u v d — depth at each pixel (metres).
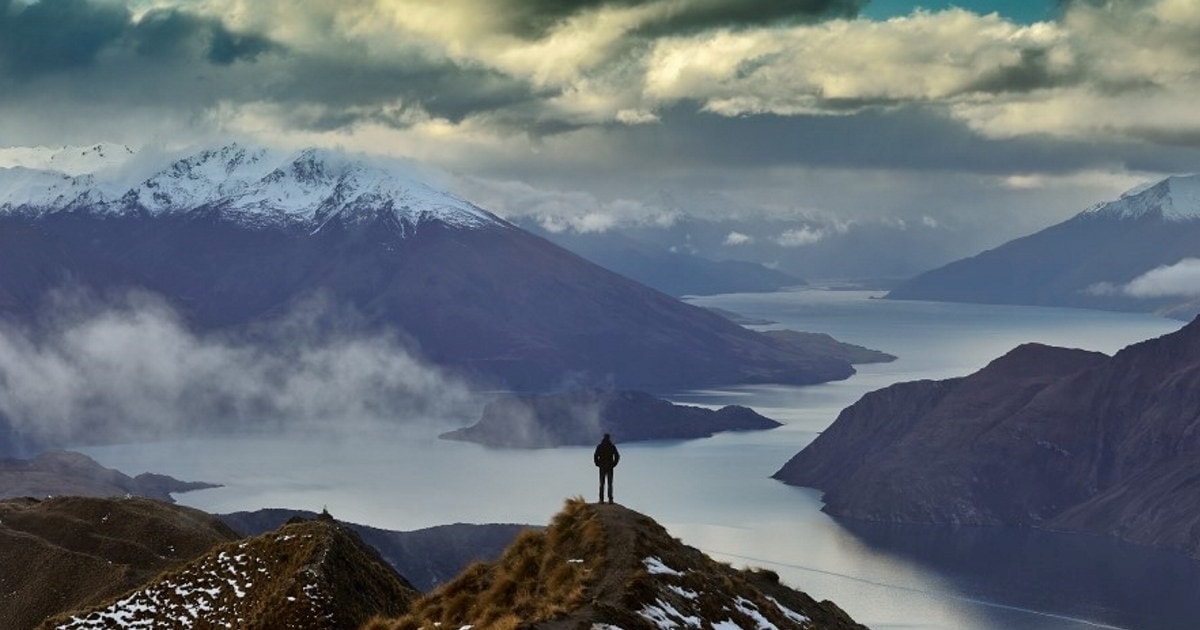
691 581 62.59
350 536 156.62
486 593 62.75
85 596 179.75
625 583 58.97
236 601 119.06
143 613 118.81
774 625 63.97
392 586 127.62
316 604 114.69
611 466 71.06
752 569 75.62
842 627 72.56
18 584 184.25
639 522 67.31
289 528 126.94
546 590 60.50
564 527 66.94
